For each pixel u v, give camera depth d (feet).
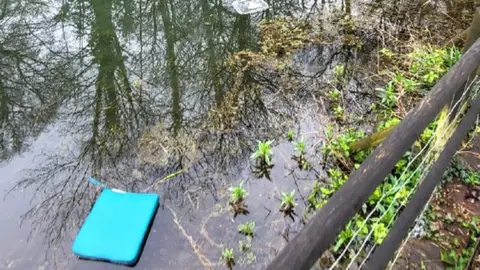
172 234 9.11
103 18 18.72
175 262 8.56
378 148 3.31
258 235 9.02
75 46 16.88
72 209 9.89
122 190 10.29
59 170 11.11
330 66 14.11
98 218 9.19
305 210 9.44
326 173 10.22
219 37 16.84
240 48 15.90
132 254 8.48
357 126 11.44
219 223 9.31
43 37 17.46
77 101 13.84
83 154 11.62
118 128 12.45
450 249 6.68
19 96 14.21
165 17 18.63
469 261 6.42
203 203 9.78
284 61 14.56
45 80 14.99
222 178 10.42
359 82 13.19
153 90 14.10
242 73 14.25
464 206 7.34
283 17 17.33
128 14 18.97
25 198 10.32
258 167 10.64
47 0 20.16
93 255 8.55
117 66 15.56
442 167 5.33
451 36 14.70
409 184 7.96
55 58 16.16
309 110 12.31
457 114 6.46
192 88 13.97
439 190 7.54
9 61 16.08
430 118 3.72
